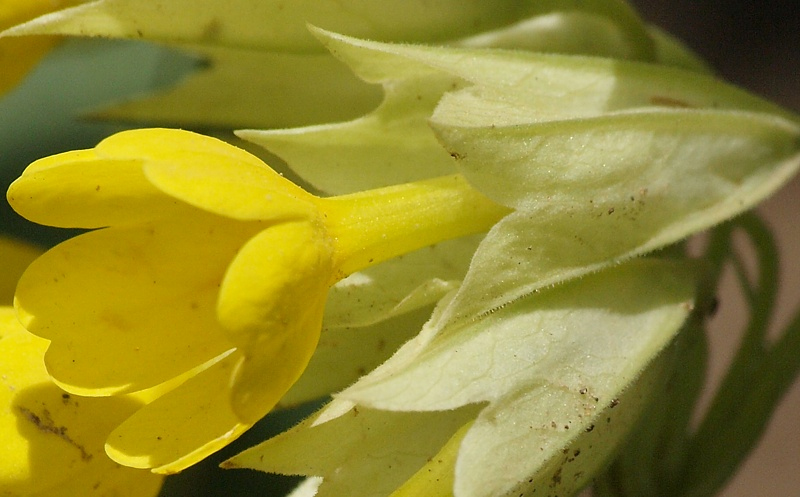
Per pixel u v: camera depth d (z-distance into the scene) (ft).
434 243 0.24
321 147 0.25
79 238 0.23
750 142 0.25
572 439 0.24
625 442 0.25
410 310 0.25
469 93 0.24
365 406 0.23
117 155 0.22
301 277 0.22
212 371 0.23
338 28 0.26
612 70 0.25
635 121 0.24
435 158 0.25
